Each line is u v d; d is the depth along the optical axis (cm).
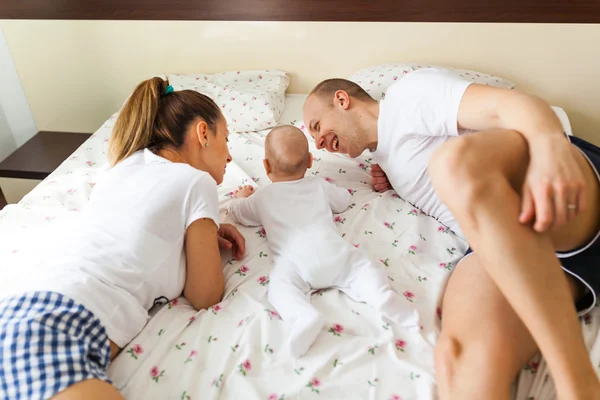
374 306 107
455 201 81
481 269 101
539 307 76
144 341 101
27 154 212
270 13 195
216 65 211
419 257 122
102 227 104
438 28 189
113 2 200
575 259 94
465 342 90
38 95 226
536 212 77
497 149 84
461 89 112
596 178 92
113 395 82
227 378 94
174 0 197
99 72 217
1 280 115
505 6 180
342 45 198
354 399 89
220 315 108
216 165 123
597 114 197
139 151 117
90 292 94
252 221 135
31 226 135
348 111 138
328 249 114
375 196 146
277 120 188
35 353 81
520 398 88
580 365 74
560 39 184
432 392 89
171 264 107
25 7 204
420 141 127
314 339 100
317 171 158
